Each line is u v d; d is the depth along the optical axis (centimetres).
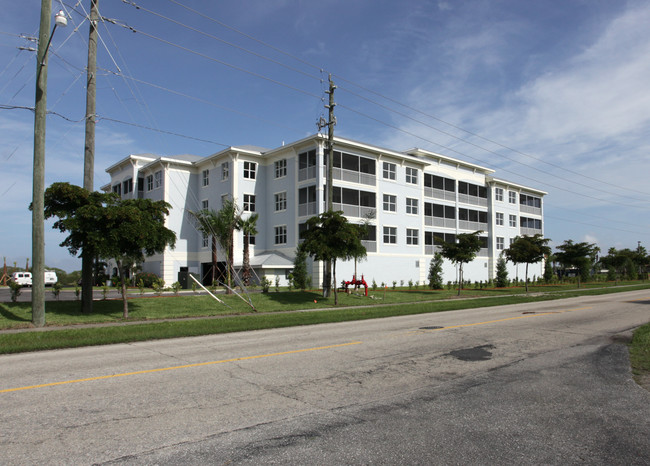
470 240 3073
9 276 5647
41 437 449
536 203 6291
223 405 559
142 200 1678
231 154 3984
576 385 666
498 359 850
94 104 1691
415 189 4447
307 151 3756
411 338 1108
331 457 406
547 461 403
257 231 3659
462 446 435
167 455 408
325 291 2598
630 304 2183
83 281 1716
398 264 4188
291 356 880
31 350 985
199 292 3059
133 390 627
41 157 1381
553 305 2177
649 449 433
